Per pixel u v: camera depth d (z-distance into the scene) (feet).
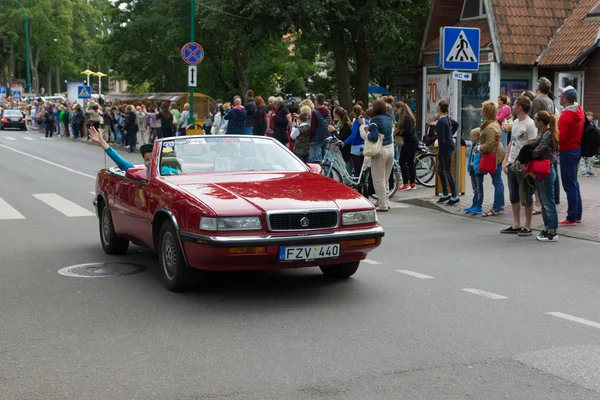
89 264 29.91
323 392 15.99
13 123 180.55
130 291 25.27
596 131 37.88
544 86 42.11
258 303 23.57
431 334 20.20
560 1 87.35
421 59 96.84
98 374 17.22
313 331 20.51
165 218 25.58
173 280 24.82
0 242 35.09
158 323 21.40
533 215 42.34
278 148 29.27
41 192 55.72
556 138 34.60
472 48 47.39
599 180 59.21
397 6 105.60
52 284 26.48
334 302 23.70
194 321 21.58
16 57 354.33
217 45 169.17
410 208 47.03
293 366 17.66
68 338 20.04
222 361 18.06
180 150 28.07
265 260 23.09
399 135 53.42
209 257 22.98
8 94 338.54
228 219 22.94
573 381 16.66
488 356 18.37
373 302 23.68
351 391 16.05
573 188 38.24
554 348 19.01
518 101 37.22
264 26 99.14
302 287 25.76
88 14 376.48
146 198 26.91
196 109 143.84
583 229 37.35
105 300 24.11
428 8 109.50
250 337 19.98
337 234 23.70
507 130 41.91
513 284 26.32
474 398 15.65
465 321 21.50
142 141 112.57
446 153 46.42
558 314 22.33
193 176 26.86
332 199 24.44
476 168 43.06
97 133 31.48
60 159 90.07
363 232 24.12
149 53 187.42
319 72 165.37
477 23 91.04
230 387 16.34
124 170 30.83
